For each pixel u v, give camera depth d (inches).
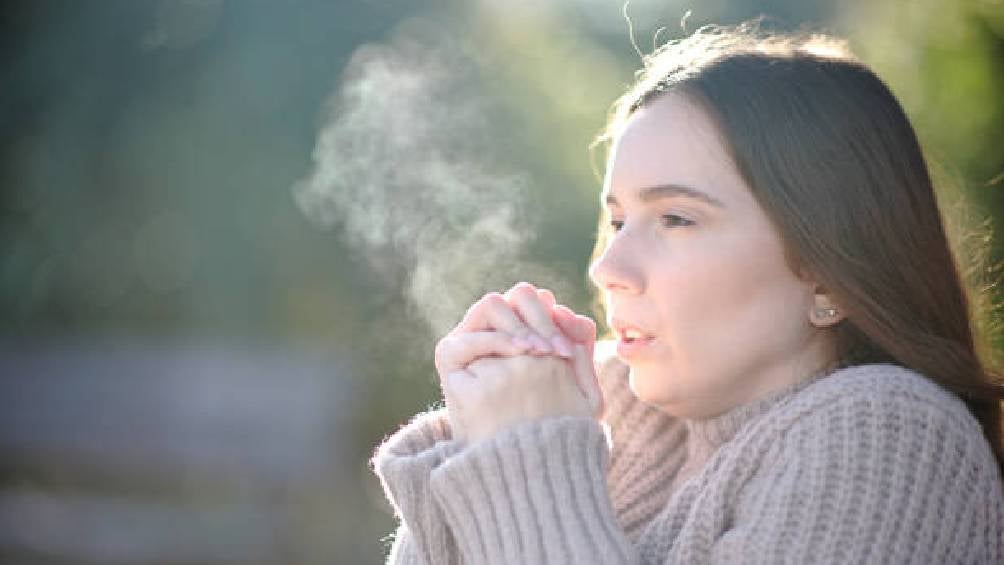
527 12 379.2
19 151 494.6
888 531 87.1
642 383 96.9
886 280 94.6
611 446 102.7
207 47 470.0
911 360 95.4
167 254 485.7
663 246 94.7
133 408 518.0
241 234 458.9
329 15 438.6
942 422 89.9
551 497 92.7
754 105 93.1
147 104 475.2
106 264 501.0
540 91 351.9
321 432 454.6
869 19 291.4
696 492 95.8
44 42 490.9
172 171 464.4
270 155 449.7
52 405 537.3
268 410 480.1
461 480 93.9
